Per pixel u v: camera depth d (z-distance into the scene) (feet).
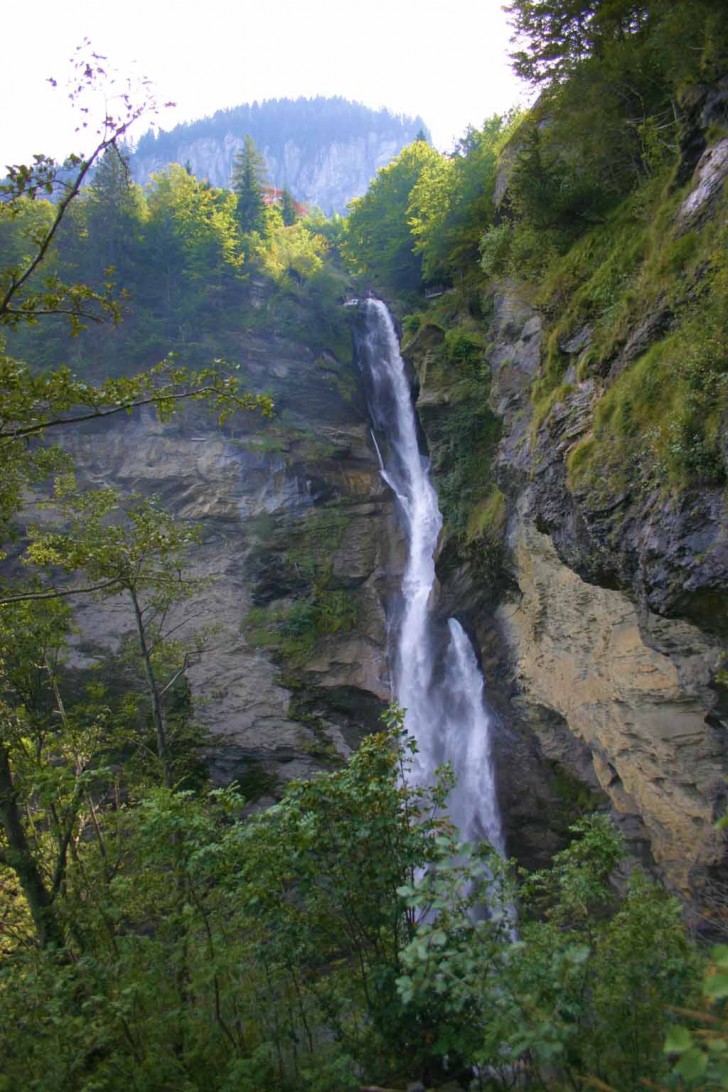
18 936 32.73
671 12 48.11
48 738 44.96
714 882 52.54
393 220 167.84
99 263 136.77
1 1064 20.70
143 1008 22.62
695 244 43.09
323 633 118.73
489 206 100.89
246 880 21.99
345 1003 21.94
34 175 28.78
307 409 137.49
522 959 16.52
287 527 124.88
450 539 93.61
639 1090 16.16
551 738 80.38
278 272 149.79
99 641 112.06
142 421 124.77
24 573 109.09
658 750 56.59
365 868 21.49
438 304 118.01
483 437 95.55
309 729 115.96
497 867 19.33
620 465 43.19
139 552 47.34
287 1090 20.80
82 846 34.14
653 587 38.29
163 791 23.71
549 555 70.08
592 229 62.69
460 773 100.22
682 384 37.70
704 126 47.26
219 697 115.96
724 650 41.55
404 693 113.19
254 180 185.26
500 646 89.61
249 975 23.06
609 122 62.23
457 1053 20.03
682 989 17.88
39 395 31.01
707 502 35.60
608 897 21.90
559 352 58.23
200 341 137.59
